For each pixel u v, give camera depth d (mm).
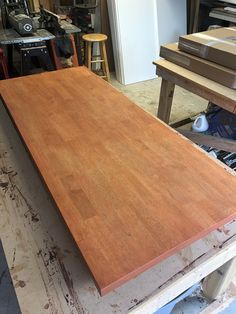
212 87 1375
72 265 748
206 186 797
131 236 663
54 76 1463
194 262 745
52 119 1102
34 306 667
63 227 839
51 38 2277
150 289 693
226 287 1158
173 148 950
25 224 854
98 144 964
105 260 615
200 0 3408
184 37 1568
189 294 1153
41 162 886
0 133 1236
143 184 803
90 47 3049
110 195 770
